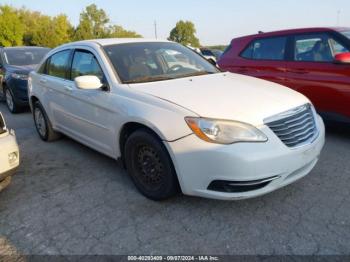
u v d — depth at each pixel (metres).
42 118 5.62
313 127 3.43
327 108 5.07
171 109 3.12
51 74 5.20
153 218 3.21
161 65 4.20
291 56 5.48
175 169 3.11
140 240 2.91
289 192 3.55
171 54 4.50
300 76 5.30
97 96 3.90
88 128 4.29
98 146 4.21
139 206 3.44
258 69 5.89
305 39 5.38
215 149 2.85
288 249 2.70
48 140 5.63
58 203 3.60
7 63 8.73
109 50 4.17
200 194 3.04
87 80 3.69
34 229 3.15
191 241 2.86
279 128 3.04
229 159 2.82
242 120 2.93
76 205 3.54
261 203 3.37
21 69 8.17
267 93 3.45
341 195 3.46
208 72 4.35
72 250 2.83
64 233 3.07
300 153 3.08
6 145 3.38
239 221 3.10
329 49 5.06
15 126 6.98
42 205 3.58
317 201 3.37
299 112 3.28
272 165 2.89
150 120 3.18
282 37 5.67
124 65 3.98
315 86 5.12
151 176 3.43
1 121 3.48
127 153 3.59
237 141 2.86
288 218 3.10
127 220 3.21
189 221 3.13
